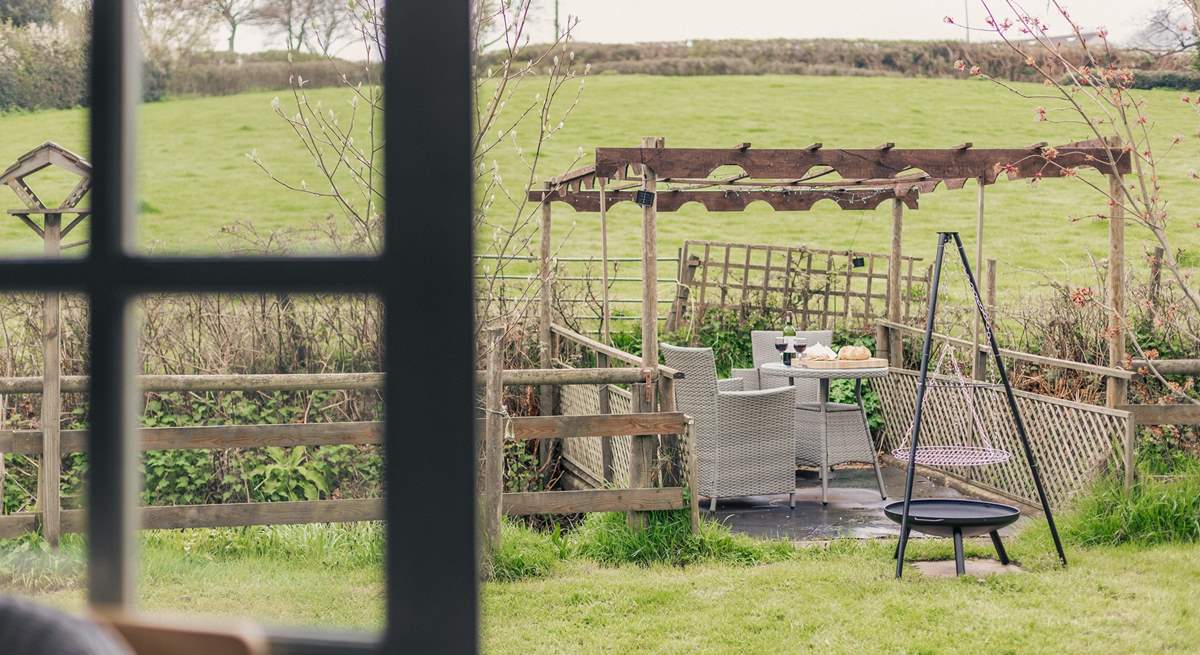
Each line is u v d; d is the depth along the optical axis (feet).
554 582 18.83
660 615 17.04
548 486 28.94
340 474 23.44
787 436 25.49
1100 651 15.20
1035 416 25.17
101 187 3.50
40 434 18.57
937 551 20.68
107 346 3.52
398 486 3.40
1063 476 24.06
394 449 3.40
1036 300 31.45
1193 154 78.48
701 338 37.91
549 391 30.50
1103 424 22.66
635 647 15.65
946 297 39.22
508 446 27.55
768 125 99.55
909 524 19.02
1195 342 28.02
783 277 39.27
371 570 18.66
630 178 23.39
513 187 79.92
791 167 22.72
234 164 52.54
